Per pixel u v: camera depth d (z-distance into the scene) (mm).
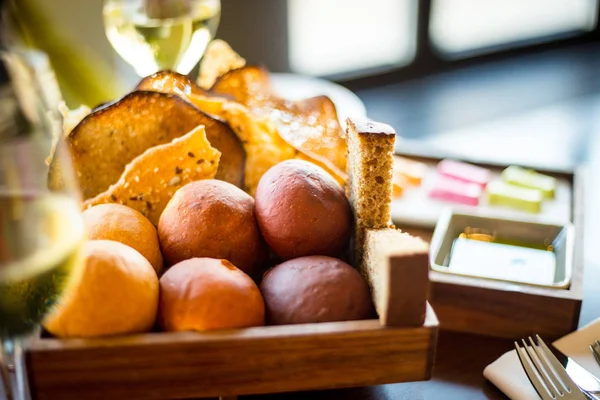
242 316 366
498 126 1411
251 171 472
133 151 459
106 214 404
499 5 1825
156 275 380
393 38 1703
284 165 416
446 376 448
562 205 669
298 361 365
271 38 1464
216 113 477
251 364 363
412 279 359
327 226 404
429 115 1510
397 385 434
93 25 982
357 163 412
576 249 518
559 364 420
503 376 429
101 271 354
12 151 327
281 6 1437
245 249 406
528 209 658
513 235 562
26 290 323
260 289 396
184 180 438
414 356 372
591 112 1495
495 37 1868
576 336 456
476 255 540
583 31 1975
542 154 1234
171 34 580
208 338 356
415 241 379
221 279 369
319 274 384
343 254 441
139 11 588
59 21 929
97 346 351
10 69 347
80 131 449
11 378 368
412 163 738
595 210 689
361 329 364
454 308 483
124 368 356
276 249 410
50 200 339
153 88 472
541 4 1902
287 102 523
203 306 363
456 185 683
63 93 480
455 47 1810
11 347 363
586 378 425
